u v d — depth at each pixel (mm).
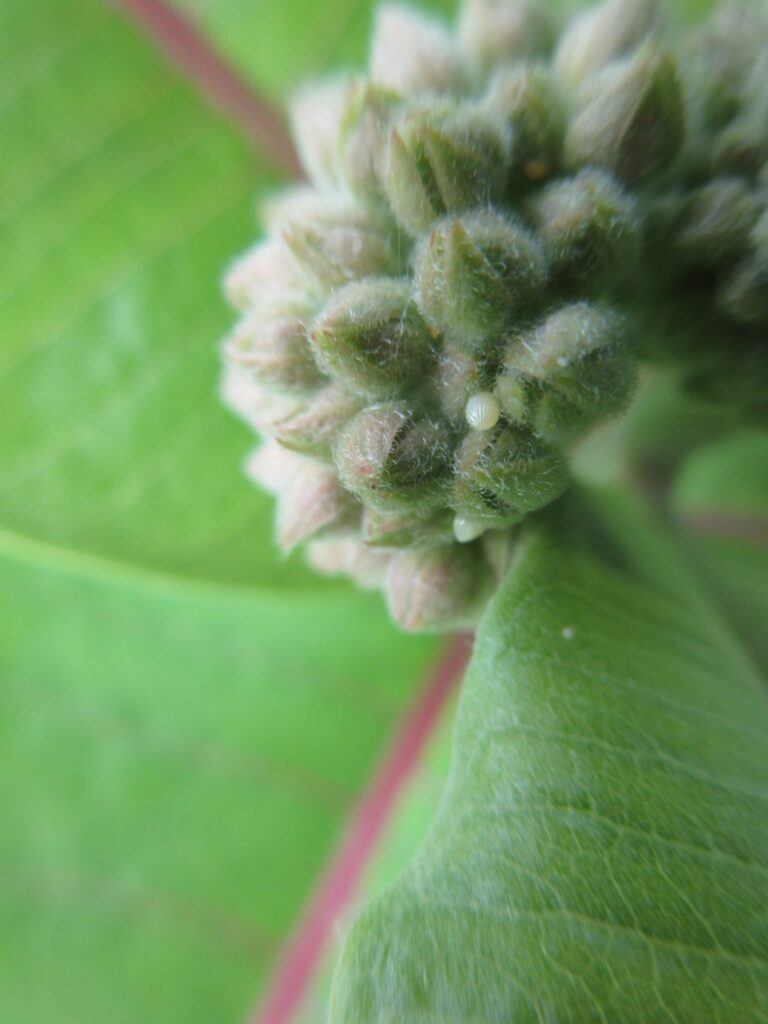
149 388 45
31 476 45
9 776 55
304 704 56
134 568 45
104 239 45
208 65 45
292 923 54
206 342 46
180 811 55
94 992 53
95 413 45
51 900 54
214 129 45
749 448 48
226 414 46
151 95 45
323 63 46
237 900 54
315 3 45
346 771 55
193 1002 53
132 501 45
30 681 56
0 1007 53
